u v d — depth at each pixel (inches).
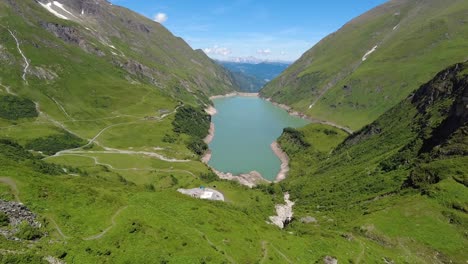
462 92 5177.2
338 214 4448.8
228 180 7258.9
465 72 6382.9
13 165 2982.3
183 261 2058.3
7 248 1683.1
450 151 4507.9
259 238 2849.4
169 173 7199.8
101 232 2146.9
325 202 5364.2
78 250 1877.5
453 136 4751.5
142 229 2255.2
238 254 2470.5
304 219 4571.9
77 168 6589.6
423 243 3203.7
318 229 3636.8
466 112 4896.7
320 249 2886.3
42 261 1674.5
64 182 2837.1
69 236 2007.9
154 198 3174.2
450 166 4101.9
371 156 6673.2
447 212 3481.8
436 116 6141.7
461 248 3102.9
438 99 6766.7
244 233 2847.0
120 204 2576.3
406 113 7608.3
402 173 5000.0
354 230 3582.7
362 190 5172.2
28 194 2257.6
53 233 1991.9
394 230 3408.0
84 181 3882.9
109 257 1920.5
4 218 1900.8
